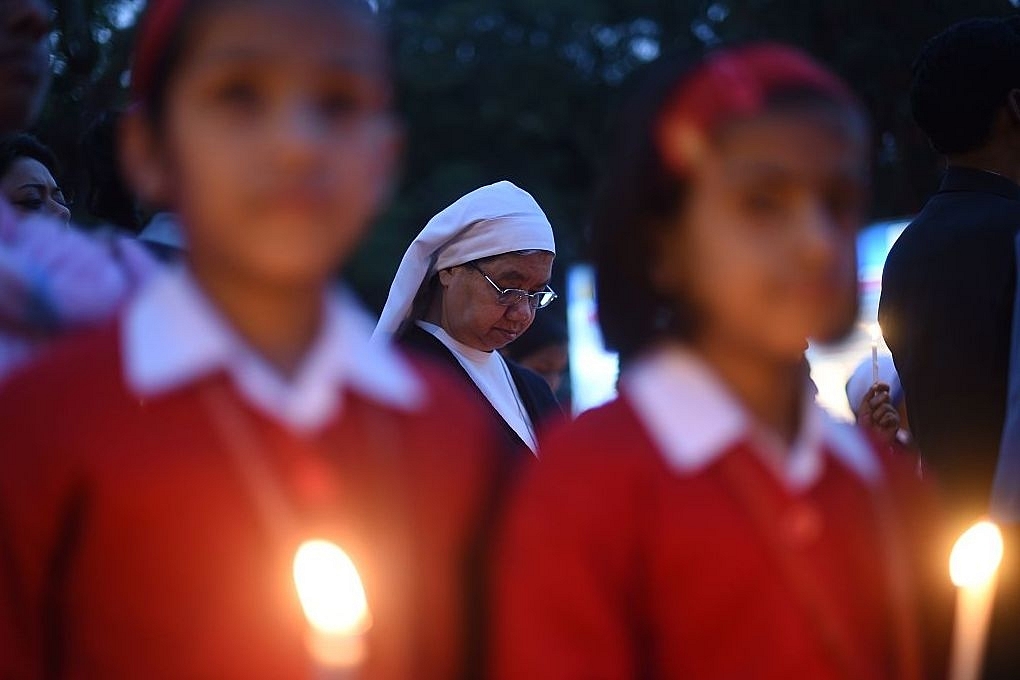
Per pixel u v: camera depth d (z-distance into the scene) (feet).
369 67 4.75
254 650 4.48
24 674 4.43
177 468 4.49
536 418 10.78
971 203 9.05
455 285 10.43
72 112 12.84
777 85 5.12
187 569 4.46
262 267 4.61
